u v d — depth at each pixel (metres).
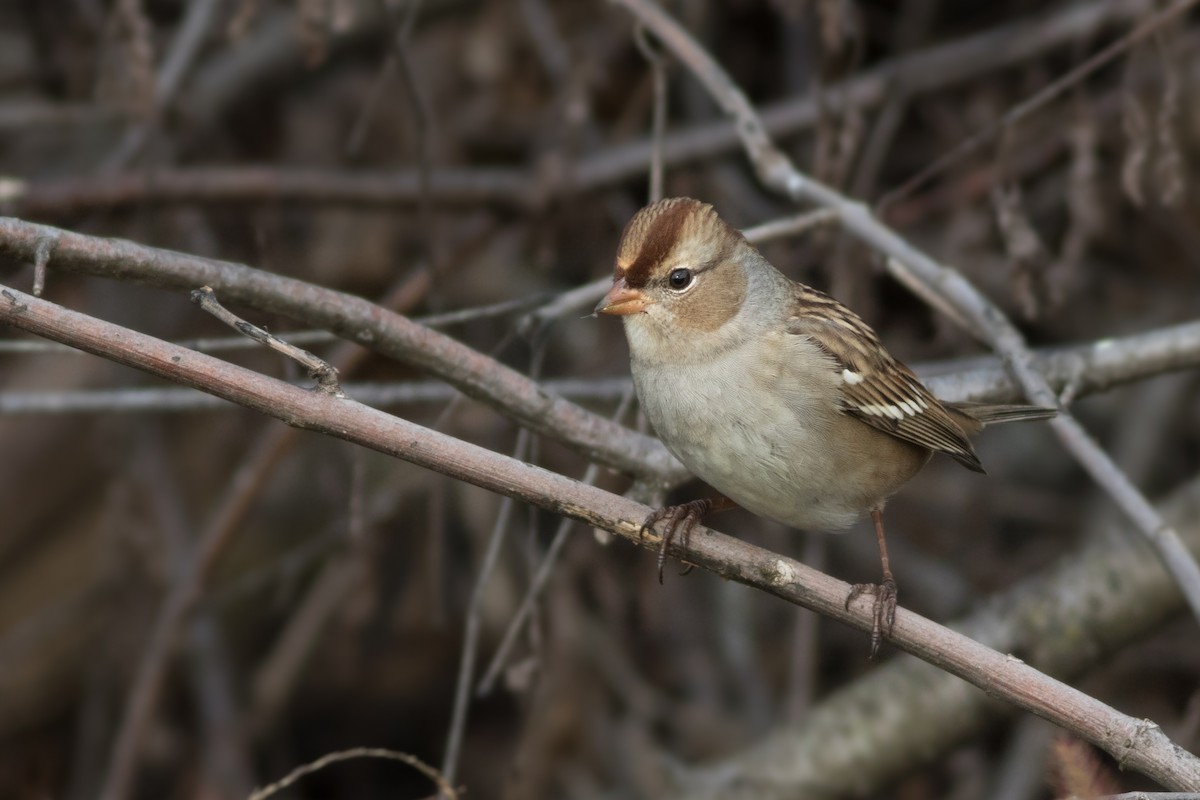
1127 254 12.61
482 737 12.55
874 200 12.53
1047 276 9.99
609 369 10.89
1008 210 8.86
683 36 8.96
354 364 9.58
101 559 12.14
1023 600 10.27
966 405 7.75
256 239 10.88
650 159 12.15
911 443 7.55
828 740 10.28
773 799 10.22
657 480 7.51
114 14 9.99
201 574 10.77
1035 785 10.08
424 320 7.73
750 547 6.25
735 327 7.05
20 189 10.86
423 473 10.94
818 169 9.78
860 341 7.30
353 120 13.45
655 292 7.00
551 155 12.16
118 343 5.40
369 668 12.34
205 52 13.26
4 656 11.97
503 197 12.34
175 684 12.39
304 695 12.47
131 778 10.73
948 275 8.05
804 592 6.12
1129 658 11.20
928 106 12.59
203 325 10.82
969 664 5.79
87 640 12.15
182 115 12.55
